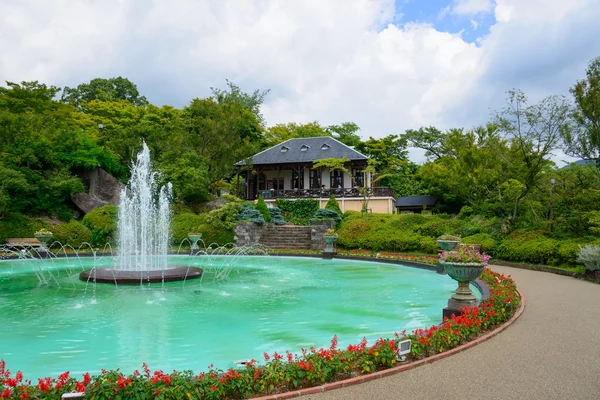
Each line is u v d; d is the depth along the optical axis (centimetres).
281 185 3650
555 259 1431
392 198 3191
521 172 1900
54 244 1969
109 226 2152
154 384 368
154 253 2042
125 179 2792
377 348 462
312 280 1219
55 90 2630
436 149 4256
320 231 2184
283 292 1008
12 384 358
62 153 2470
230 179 3956
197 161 2755
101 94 4275
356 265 1633
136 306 834
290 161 3375
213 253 2078
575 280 1172
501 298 708
